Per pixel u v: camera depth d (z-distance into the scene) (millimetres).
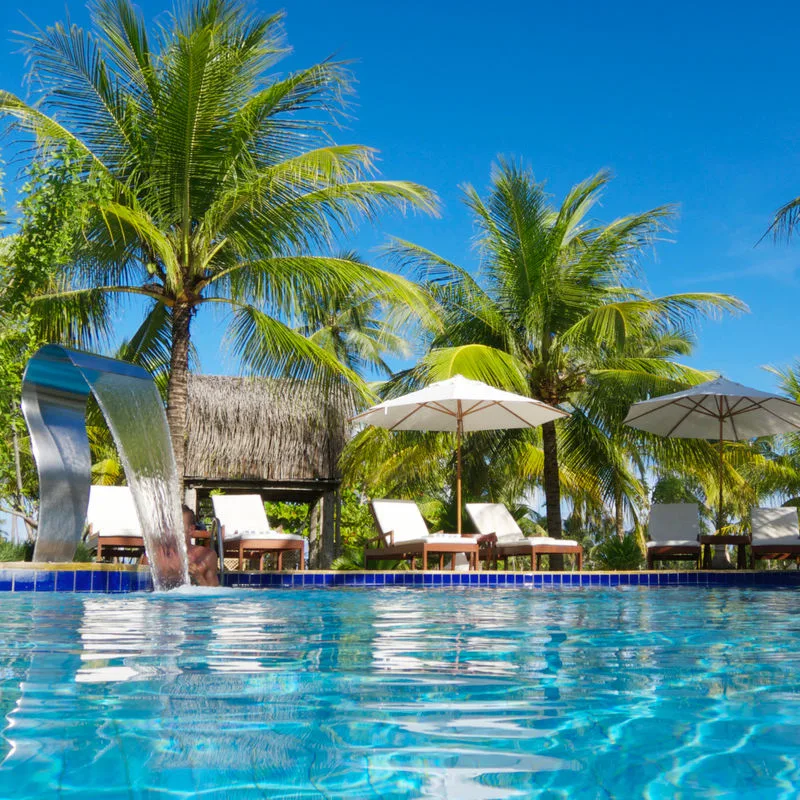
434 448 16297
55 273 10273
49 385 7496
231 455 16391
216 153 11570
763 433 13570
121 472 18078
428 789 1419
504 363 13953
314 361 12406
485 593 8219
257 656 2920
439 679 2475
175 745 1656
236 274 12234
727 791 1426
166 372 13891
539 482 20453
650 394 14766
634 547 13656
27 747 1627
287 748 1652
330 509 17391
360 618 4699
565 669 2713
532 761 1600
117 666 2623
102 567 6902
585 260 15109
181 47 10883
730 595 7957
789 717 1995
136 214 10875
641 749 1694
